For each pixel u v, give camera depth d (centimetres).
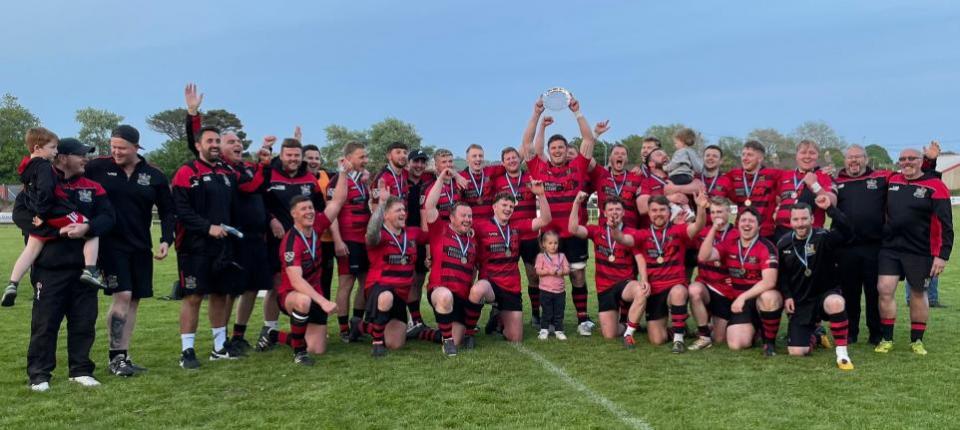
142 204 632
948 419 482
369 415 502
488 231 763
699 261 746
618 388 569
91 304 602
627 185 866
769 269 684
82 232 560
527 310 1035
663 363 659
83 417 502
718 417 489
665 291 729
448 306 704
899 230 702
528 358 683
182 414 507
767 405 518
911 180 702
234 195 695
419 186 881
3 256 1933
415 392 562
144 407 525
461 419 491
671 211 777
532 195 858
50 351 581
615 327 783
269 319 748
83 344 598
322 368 648
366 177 827
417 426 477
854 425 471
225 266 654
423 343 769
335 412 510
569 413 502
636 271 782
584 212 845
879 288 712
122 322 625
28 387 577
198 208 652
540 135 879
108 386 585
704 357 684
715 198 709
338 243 772
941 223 683
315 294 664
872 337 743
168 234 636
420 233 761
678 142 890
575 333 823
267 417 499
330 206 728
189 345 660
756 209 762
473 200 854
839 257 744
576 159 846
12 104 7281
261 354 712
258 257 724
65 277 580
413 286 823
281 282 706
